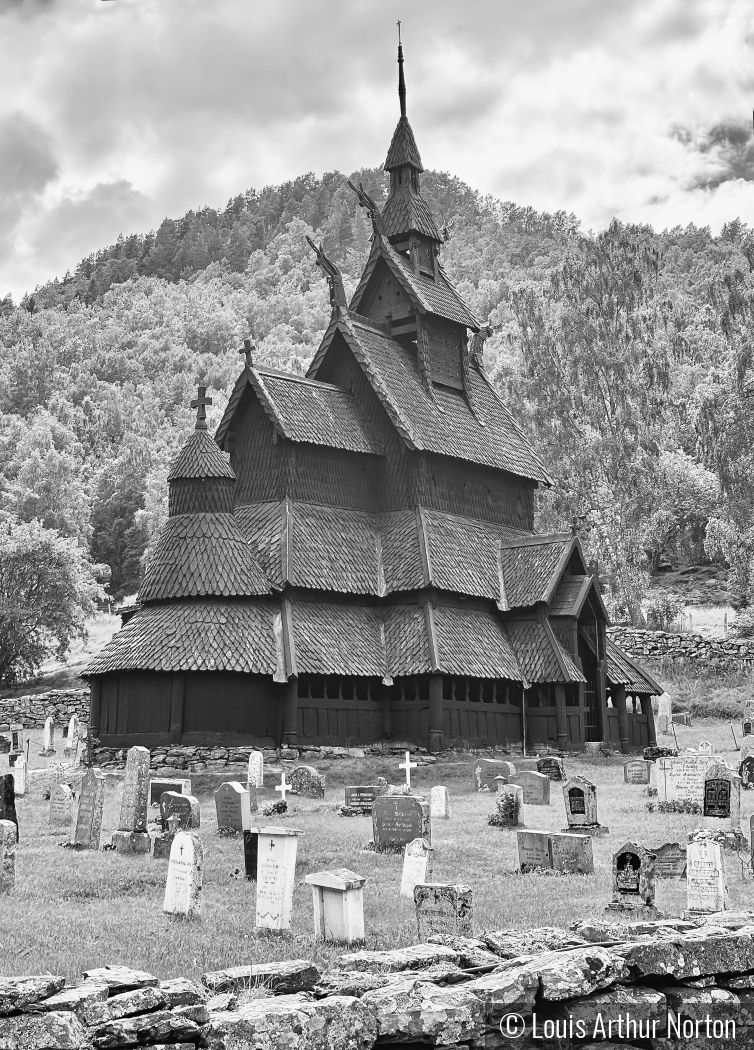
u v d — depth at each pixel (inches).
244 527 2415.1
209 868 1075.3
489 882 997.8
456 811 1592.0
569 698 2514.8
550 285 4874.5
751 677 3326.8
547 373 4242.1
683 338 4867.1
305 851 1181.1
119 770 1958.7
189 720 2121.1
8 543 3848.4
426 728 2322.8
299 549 2347.4
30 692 3801.7
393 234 2864.2
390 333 2819.9
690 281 7647.6
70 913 834.2
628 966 490.9
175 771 1961.1
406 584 2417.6
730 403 4114.2
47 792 1761.8
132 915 829.8
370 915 828.0
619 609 3885.3
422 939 730.8
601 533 3919.8
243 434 2518.5
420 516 2524.6
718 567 4402.1
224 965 661.9
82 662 4244.6
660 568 4522.6
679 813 1504.7
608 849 1195.9
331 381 2716.5
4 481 5703.7
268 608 2271.2
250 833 1015.0
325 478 2516.0
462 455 2647.6
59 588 3900.1
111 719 2159.2
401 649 2367.1
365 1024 435.5
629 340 4291.3
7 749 2731.3
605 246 4510.3
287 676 2153.1
